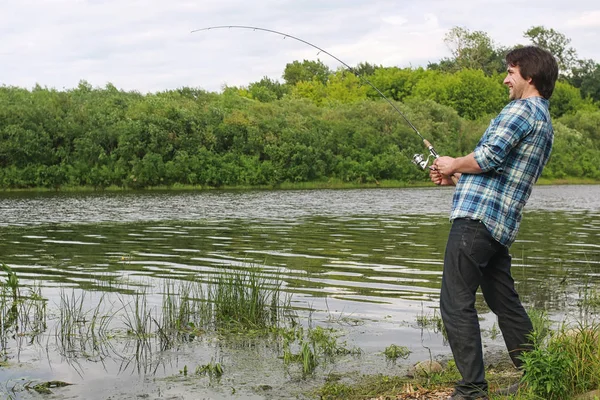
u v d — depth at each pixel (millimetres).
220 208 22750
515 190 3871
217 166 40500
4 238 13414
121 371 4973
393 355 5332
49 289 7957
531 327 4152
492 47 85812
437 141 49562
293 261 10305
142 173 37969
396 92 66500
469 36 84188
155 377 4844
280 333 5996
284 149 42125
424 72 68875
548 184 51594
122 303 7176
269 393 4508
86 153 37906
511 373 4734
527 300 7391
